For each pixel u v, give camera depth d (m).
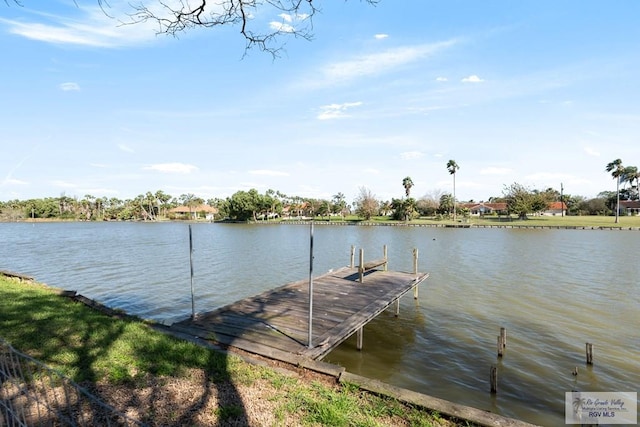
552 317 12.92
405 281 13.99
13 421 3.69
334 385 5.16
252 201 93.62
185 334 7.18
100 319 7.67
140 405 4.18
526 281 19.14
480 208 100.31
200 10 5.24
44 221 116.12
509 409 7.14
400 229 64.00
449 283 18.72
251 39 5.89
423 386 8.05
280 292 11.62
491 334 11.25
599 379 8.34
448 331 11.56
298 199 130.50
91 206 126.88
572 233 50.34
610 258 27.08
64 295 10.48
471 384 8.13
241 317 8.62
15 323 7.21
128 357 5.54
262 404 4.36
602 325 12.03
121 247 35.78
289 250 33.69
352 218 96.62
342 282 13.52
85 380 4.77
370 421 4.10
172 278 19.94
